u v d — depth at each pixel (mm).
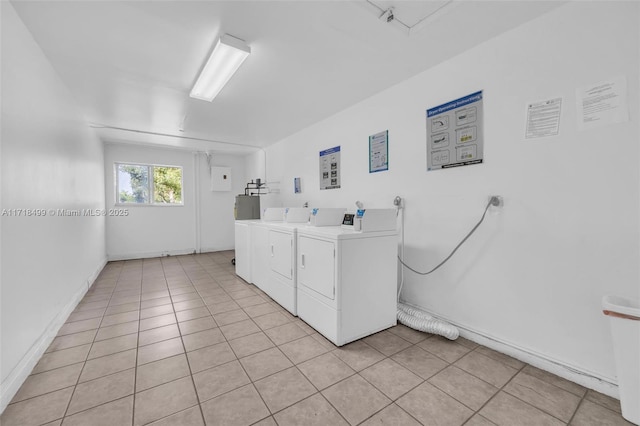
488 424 1223
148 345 1908
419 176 2320
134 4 1474
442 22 1648
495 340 1839
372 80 2430
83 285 2959
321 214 2596
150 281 3535
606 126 1393
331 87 2561
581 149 1473
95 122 3473
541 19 1594
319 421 1237
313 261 2160
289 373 1593
